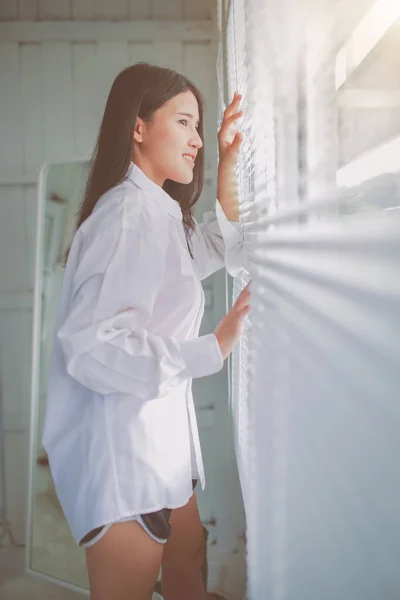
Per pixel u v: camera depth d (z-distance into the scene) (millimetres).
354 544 373
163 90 1195
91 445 1010
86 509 1001
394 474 291
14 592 1896
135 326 976
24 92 2066
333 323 408
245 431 1184
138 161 1227
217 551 2033
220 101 1651
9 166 2092
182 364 956
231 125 1299
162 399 1062
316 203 466
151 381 938
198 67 2037
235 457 1672
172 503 1050
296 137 604
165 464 1043
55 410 1067
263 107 864
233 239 1345
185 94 1235
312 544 512
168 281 1063
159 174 1252
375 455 321
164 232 1057
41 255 2006
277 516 728
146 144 1222
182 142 1231
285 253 646
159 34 2027
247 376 1124
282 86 666
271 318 759
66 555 1944
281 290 674
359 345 341
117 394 1013
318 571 488
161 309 1065
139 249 1000
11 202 2125
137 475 998
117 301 967
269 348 776
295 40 549
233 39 1243
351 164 366
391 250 283
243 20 994
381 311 299
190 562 1281
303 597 560
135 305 978
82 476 1012
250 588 1074
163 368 937
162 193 1153
